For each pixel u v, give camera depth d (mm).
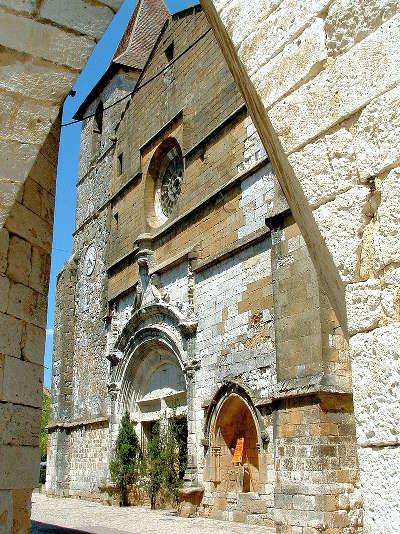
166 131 25016
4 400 7414
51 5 5430
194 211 21578
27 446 7715
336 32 4324
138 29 35188
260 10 4941
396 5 3967
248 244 18250
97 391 27938
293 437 14125
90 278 31250
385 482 3596
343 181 4121
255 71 4883
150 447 21859
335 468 13391
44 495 30953
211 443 18484
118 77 33000
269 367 16609
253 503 16672
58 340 32875
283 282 15492
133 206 26797
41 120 5805
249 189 18844
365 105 4059
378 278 3871
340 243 4078
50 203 8906
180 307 21625
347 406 13992
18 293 7969
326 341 14117
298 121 4465
